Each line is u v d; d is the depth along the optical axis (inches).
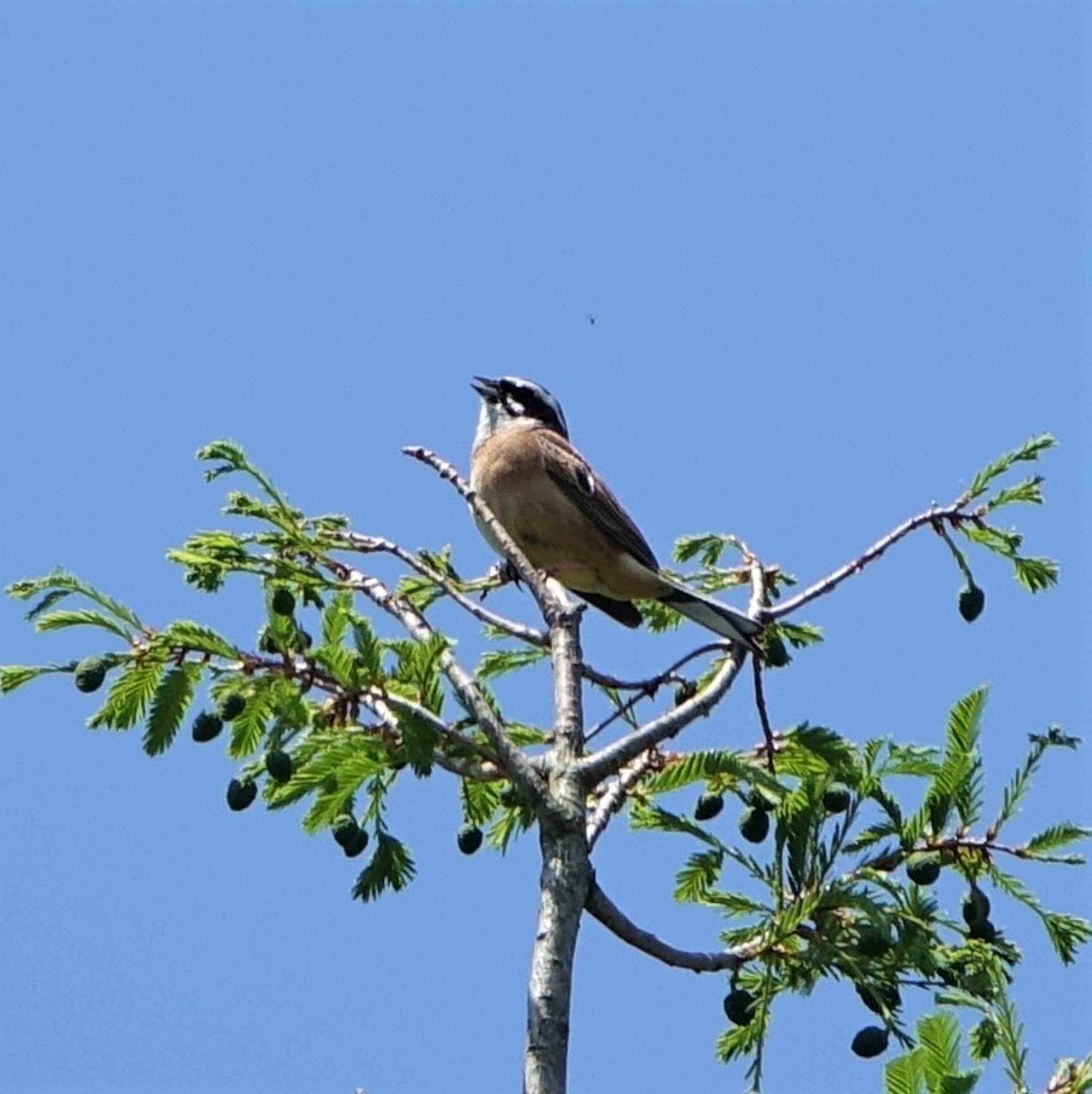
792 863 434.6
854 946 424.2
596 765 433.4
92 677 451.2
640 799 466.3
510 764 422.3
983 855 442.6
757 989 434.3
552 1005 392.2
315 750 445.4
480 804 483.5
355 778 444.1
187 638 450.6
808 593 514.6
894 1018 418.3
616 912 415.8
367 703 439.2
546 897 408.2
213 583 482.0
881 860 442.6
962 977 421.7
